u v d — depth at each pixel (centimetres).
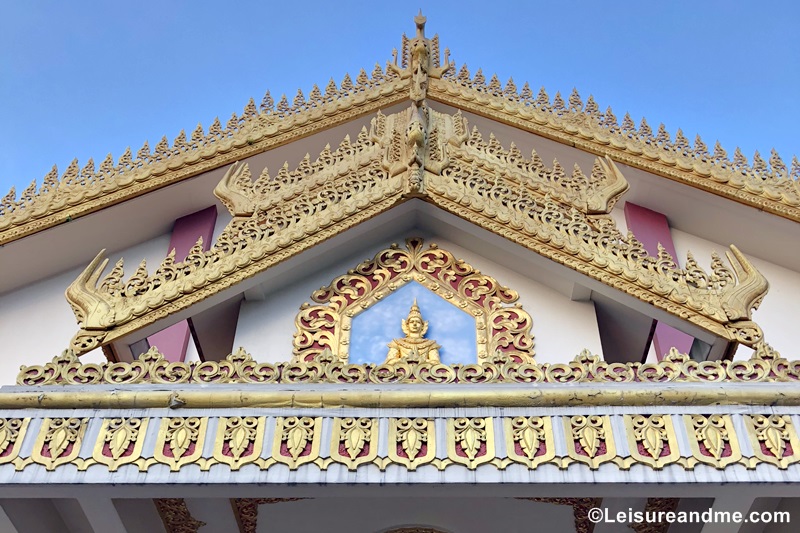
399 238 770
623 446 547
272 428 558
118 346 648
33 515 620
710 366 586
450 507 671
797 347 903
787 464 540
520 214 719
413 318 709
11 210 991
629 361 755
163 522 672
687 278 661
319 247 721
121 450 552
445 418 562
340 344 702
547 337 710
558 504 664
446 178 750
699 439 550
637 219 1027
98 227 1026
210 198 1065
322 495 554
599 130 1038
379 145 788
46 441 556
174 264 679
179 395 568
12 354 948
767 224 975
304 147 1077
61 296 1017
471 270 748
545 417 561
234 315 729
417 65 1090
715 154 995
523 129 1058
